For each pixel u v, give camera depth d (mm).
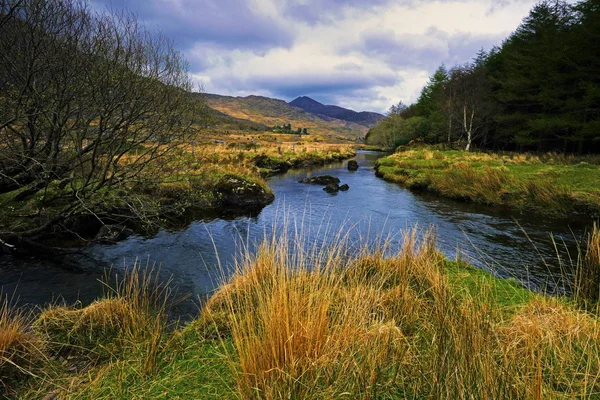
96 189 7676
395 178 21609
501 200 13883
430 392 2166
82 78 7027
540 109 32969
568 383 2363
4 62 6398
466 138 45750
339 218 11531
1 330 3068
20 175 7184
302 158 35656
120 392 2627
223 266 6844
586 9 25016
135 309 3863
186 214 11695
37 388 2754
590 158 21703
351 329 2688
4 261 6770
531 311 3562
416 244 6828
